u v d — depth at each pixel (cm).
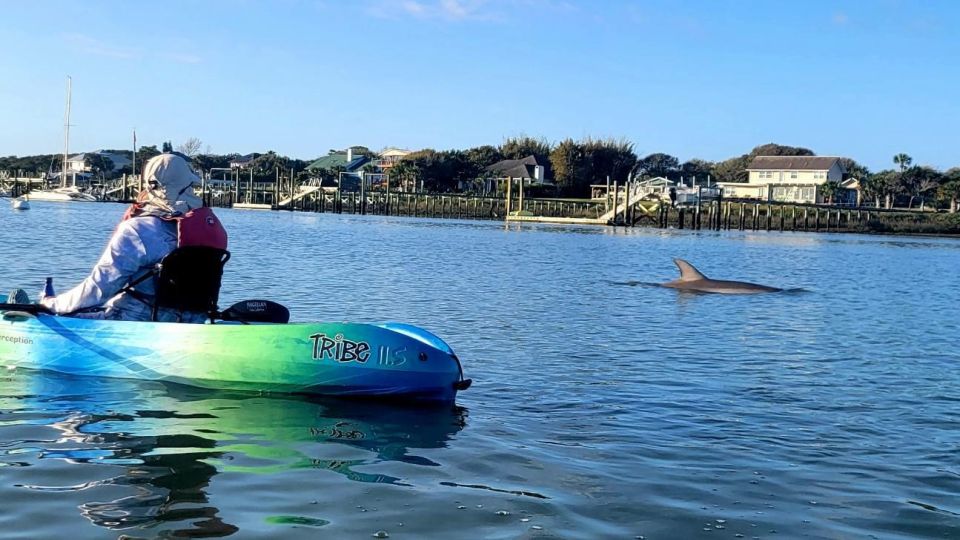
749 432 802
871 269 3481
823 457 725
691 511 584
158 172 877
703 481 650
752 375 1085
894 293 2392
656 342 1338
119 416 774
